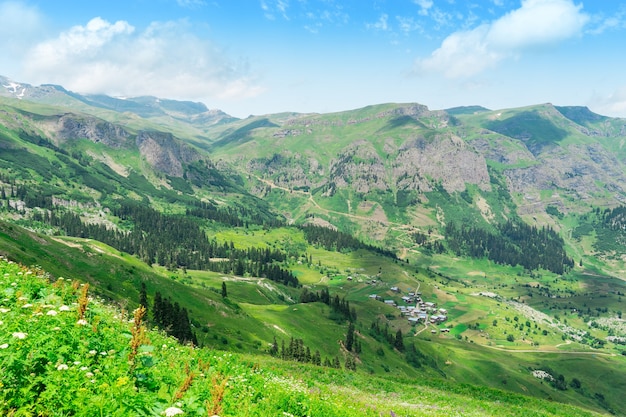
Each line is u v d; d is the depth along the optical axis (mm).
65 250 109000
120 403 8430
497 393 63594
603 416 60156
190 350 21656
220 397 9617
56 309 13734
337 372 54375
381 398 41781
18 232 101125
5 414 7398
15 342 9398
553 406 60156
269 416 12648
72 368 9094
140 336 11781
